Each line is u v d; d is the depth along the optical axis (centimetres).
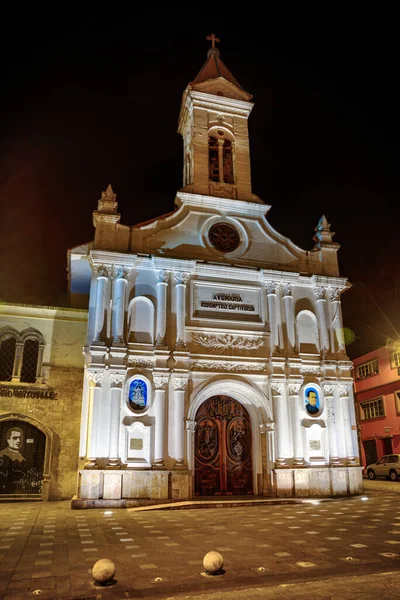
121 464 1761
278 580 779
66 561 903
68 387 2112
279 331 2127
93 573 763
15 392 2034
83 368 2156
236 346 2064
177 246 2123
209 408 2073
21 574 817
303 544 1033
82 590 733
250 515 1487
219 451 2033
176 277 2038
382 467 3012
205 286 2102
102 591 729
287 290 2198
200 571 827
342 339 2228
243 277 2164
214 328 2039
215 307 2083
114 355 1844
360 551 962
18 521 1399
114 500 1692
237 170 2358
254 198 2328
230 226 2248
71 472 2019
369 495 1995
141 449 1803
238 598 702
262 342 2106
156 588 741
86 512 1585
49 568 853
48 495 1958
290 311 2173
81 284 2384
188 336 2008
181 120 2594
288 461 1973
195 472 1977
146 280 2012
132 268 2005
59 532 1210
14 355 2088
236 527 1262
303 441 2039
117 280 1944
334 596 706
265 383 2066
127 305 1952
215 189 2291
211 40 2730
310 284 2269
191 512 1571
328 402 2111
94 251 1942
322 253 2359
